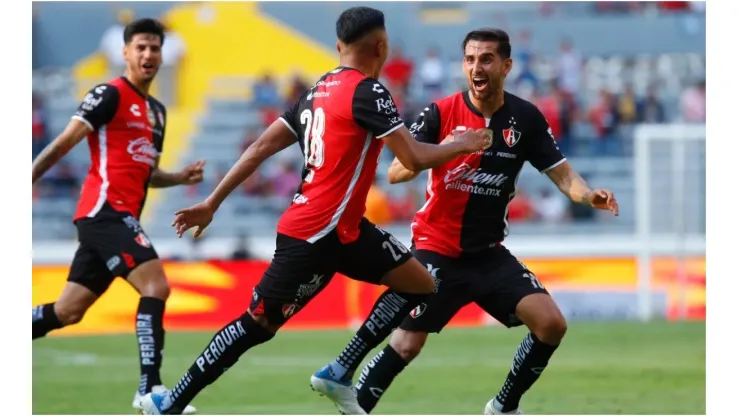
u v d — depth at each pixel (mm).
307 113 20594
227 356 20641
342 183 20125
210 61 86625
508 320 23422
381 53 20641
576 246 54812
